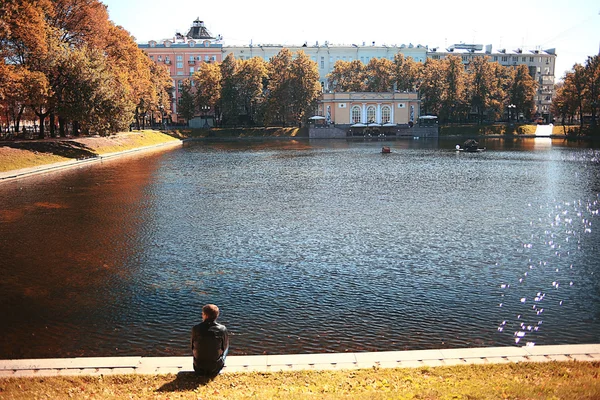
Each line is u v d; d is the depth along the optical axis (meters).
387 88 129.62
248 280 18.31
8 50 55.34
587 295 16.77
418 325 14.47
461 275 18.80
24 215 30.08
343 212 30.73
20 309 15.86
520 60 172.75
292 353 12.82
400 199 35.28
